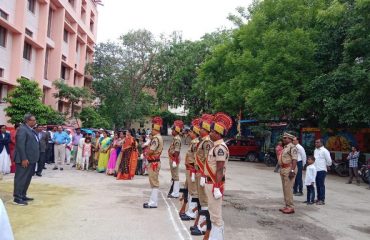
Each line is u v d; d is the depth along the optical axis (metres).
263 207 10.44
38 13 28.42
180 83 41.47
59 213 8.07
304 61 21.84
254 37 24.97
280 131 28.55
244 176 18.39
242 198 11.73
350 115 18.86
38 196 9.87
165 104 49.88
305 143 26.88
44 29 28.58
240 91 25.20
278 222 8.71
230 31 36.56
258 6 27.28
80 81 39.50
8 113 20.84
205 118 7.39
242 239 7.08
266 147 29.38
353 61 20.16
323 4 23.06
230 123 6.21
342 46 21.44
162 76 42.44
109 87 38.25
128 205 9.34
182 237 6.82
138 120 40.78
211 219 6.14
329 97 20.12
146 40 39.59
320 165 11.45
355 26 18.80
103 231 6.88
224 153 6.03
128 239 6.48
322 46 22.12
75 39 36.16
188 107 45.09
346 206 11.46
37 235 6.44
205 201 7.15
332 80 20.20
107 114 38.06
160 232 7.05
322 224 8.79
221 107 31.06
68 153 18.42
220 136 6.14
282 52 21.88
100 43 39.50
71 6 34.75
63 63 33.62
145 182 13.85
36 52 28.34
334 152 25.14
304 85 21.62
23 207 8.50
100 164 16.34
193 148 8.27
